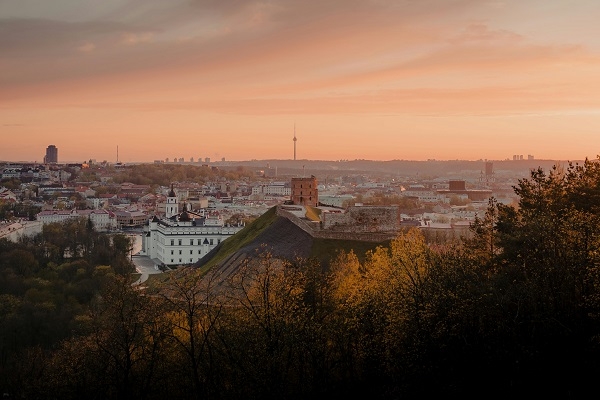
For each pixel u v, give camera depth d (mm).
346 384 91500
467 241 122062
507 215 111688
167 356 99125
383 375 89250
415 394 83500
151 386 95562
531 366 81188
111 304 104312
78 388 99000
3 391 126000
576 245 88375
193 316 105250
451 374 83375
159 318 98312
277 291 97562
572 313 83875
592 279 83625
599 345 78625
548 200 108250
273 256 182250
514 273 91812
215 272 154500
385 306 92625
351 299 96688
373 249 183375
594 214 100250
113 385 96688
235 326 93312
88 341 109125
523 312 85375
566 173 115188
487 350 83688
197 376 89500
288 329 88250
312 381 89500
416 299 88188
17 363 153375
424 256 107562
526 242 93500
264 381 85625
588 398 76938
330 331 92188
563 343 82062
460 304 85875
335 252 181625
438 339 85188
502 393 81125
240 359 89062
